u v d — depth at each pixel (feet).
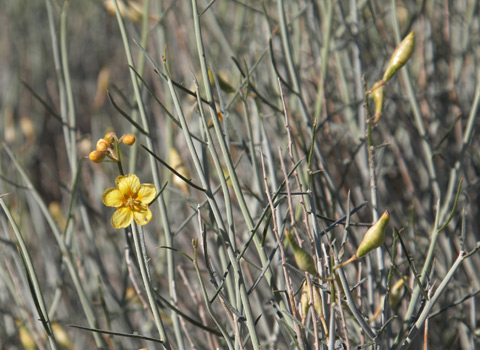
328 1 1.85
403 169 1.99
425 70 2.10
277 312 1.59
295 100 2.00
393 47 2.13
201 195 2.02
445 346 1.86
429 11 2.14
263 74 2.20
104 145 1.47
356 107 2.01
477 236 1.95
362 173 1.94
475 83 2.13
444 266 1.93
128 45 1.63
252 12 2.13
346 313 1.73
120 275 2.32
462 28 2.16
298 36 2.00
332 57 2.17
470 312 1.90
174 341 1.92
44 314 1.57
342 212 1.77
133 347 1.98
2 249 2.16
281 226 1.68
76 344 2.19
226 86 1.71
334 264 1.50
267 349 1.79
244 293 1.51
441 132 2.15
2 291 2.13
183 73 2.14
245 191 1.86
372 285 1.65
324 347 1.55
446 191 2.06
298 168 1.70
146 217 1.48
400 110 2.01
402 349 1.54
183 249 2.16
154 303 1.53
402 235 1.98
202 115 1.52
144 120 1.63
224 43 2.06
